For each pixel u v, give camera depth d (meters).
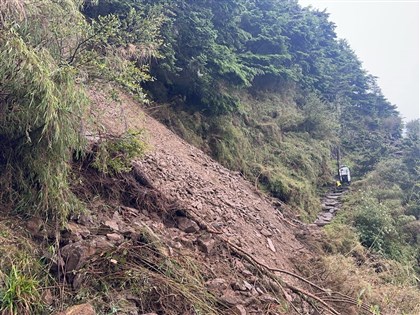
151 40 4.46
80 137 3.09
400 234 11.34
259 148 12.45
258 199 8.57
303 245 7.32
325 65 23.88
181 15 8.89
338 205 13.20
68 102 2.73
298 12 23.69
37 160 2.71
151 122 7.84
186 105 10.01
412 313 5.06
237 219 5.82
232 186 7.89
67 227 2.76
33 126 2.65
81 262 2.54
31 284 2.10
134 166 4.17
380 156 18.03
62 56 3.20
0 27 2.65
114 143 3.68
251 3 17.55
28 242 2.46
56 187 2.76
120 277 2.64
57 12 3.15
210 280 3.33
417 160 16.89
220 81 10.18
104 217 3.28
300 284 5.00
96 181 3.60
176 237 3.65
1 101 2.62
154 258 3.00
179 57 9.02
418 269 9.97
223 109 10.34
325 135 17.06
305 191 11.93
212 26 9.78
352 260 6.56
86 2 5.87
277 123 15.00
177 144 7.98
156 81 9.23
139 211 3.79
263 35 16.14
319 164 15.02
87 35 3.32
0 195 2.65
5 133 2.71
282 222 8.08
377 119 28.05
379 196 13.84
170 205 4.25
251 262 4.14
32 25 2.96
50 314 2.14
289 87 18.05
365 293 4.95
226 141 10.46
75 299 2.34
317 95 19.91
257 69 14.40
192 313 2.74
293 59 19.98
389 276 6.81
